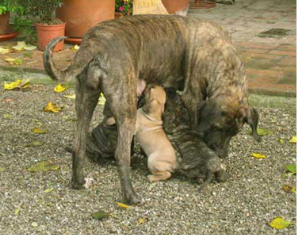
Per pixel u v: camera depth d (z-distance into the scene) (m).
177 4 6.39
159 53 3.26
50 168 3.49
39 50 5.25
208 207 3.22
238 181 3.43
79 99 3.19
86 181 3.35
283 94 4.41
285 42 5.62
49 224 3.08
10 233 3.01
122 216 3.14
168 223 3.10
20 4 5.26
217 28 3.38
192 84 3.34
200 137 3.39
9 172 3.46
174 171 3.40
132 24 3.21
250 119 3.31
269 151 3.75
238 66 3.34
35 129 3.90
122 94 3.09
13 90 4.54
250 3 7.71
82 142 3.27
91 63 3.08
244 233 3.05
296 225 3.11
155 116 3.38
